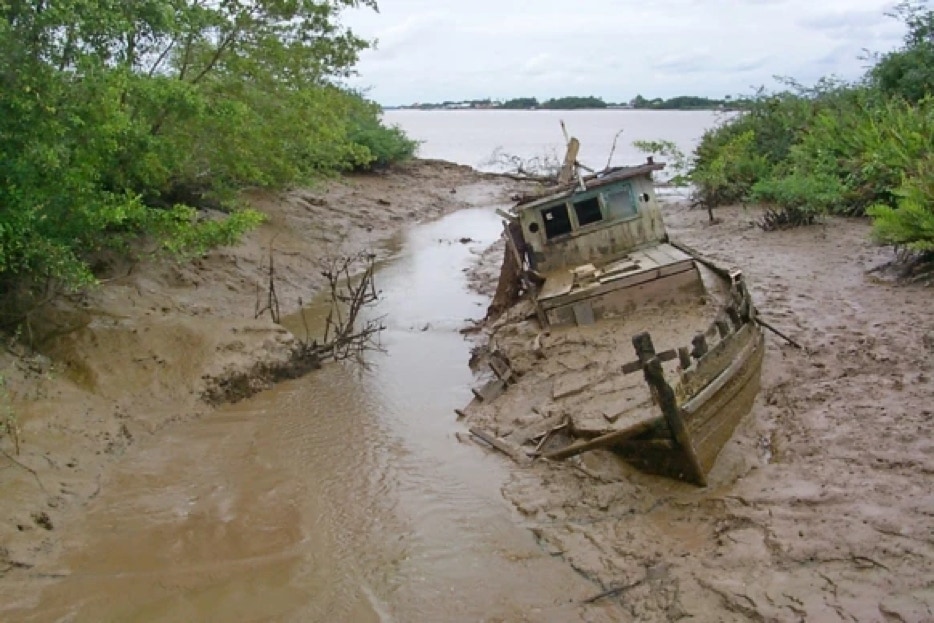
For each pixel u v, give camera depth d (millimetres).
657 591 6402
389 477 8656
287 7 15586
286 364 11859
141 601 6500
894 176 18859
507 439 9297
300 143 17922
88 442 8945
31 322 10508
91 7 9164
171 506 7984
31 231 9258
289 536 7477
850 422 8641
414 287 18062
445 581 6773
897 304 12648
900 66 25703
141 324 11305
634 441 8031
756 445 8555
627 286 11703
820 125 24281
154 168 11555
